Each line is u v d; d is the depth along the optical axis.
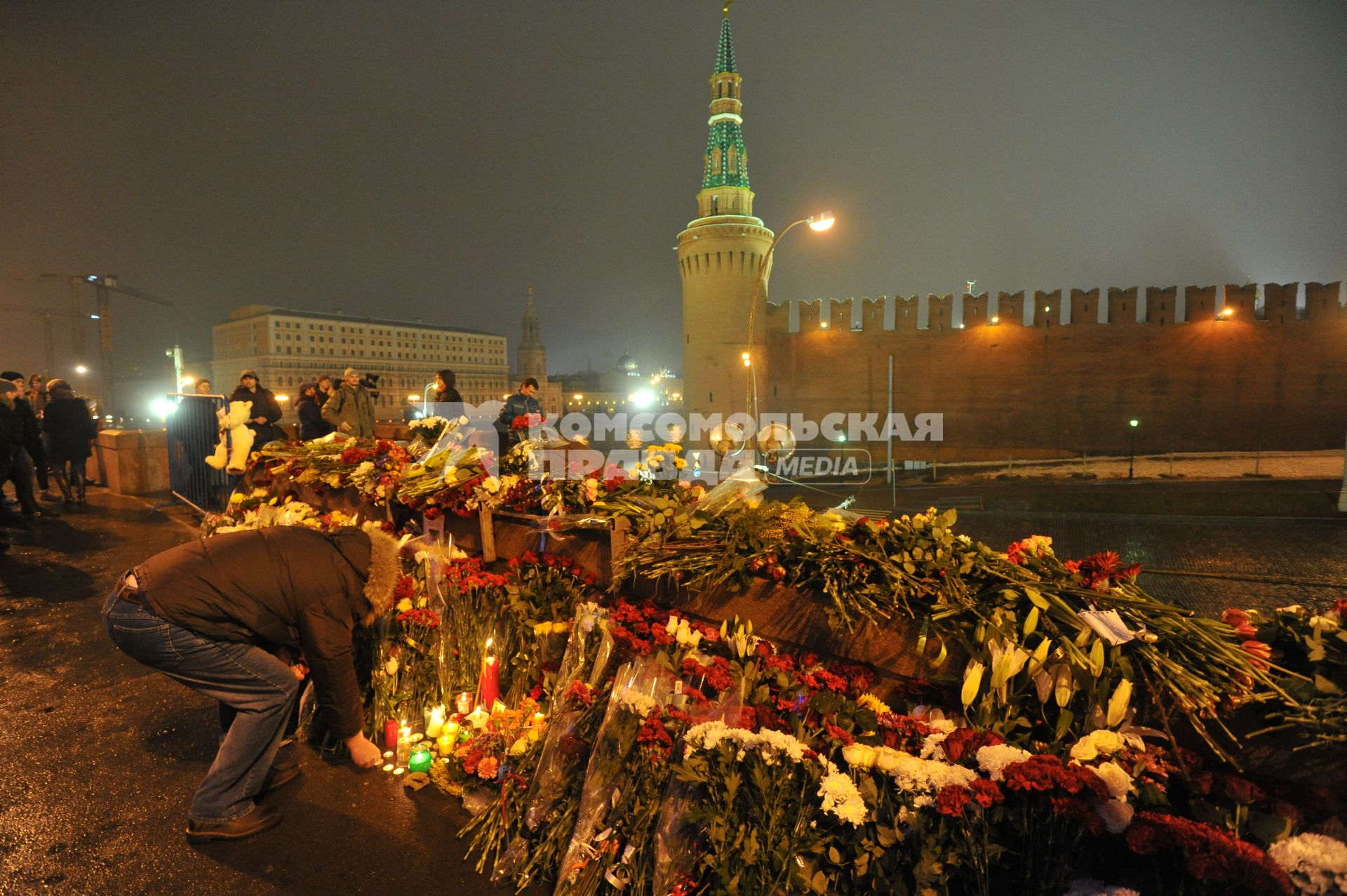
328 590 2.70
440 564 3.63
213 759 3.31
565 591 3.18
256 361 119.12
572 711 2.76
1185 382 38.59
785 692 2.29
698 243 46.72
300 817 2.89
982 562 2.22
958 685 2.13
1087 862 1.85
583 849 2.43
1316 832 1.59
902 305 43.47
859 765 1.98
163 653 2.50
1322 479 21.28
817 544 2.43
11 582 5.98
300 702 3.54
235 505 5.79
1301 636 1.81
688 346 48.72
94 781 3.12
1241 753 1.69
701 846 2.24
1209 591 7.35
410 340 134.75
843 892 1.97
